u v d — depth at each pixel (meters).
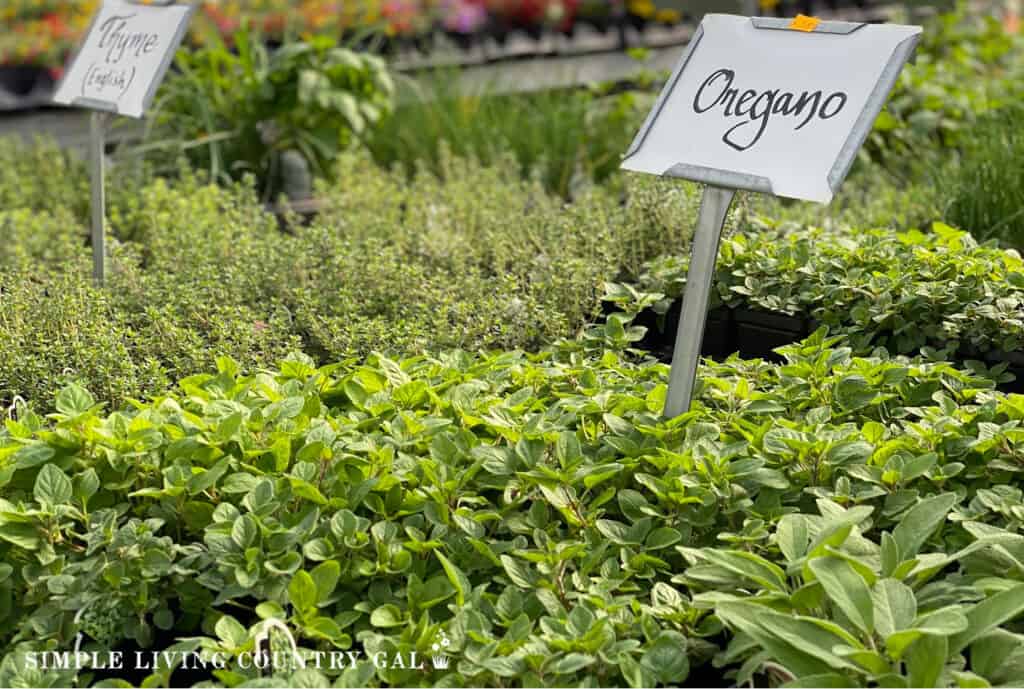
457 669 1.86
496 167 5.32
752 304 3.56
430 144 6.33
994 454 2.37
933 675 1.63
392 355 3.19
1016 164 4.44
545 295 3.57
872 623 1.69
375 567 2.04
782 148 2.21
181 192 5.24
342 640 1.90
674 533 2.11
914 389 2.72
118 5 3.88
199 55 6.12
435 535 2.12
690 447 2.34
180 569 1.99
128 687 1.79
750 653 1.89
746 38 2.38
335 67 6.06
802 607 1.83
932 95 6.30
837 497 2.16
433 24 7.78
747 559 1.91
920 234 3.72
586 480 2.19
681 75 2.44
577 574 2.03
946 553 2.13
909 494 2.17
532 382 2.78
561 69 8.06
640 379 2.87
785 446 2.29
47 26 7.25
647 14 8.40
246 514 2.06
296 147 6.26
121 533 2.04
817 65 2.24
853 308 3.32
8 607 2.04
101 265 3.76
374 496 2.21
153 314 3.24
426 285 3.57
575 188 5.88
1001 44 7.51
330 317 3.62
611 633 1.86
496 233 4.23
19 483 2.26
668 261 3.72
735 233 3.89
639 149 2.42
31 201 5.41
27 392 2.92
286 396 2.53
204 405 2.44
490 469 2.25
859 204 5.11
